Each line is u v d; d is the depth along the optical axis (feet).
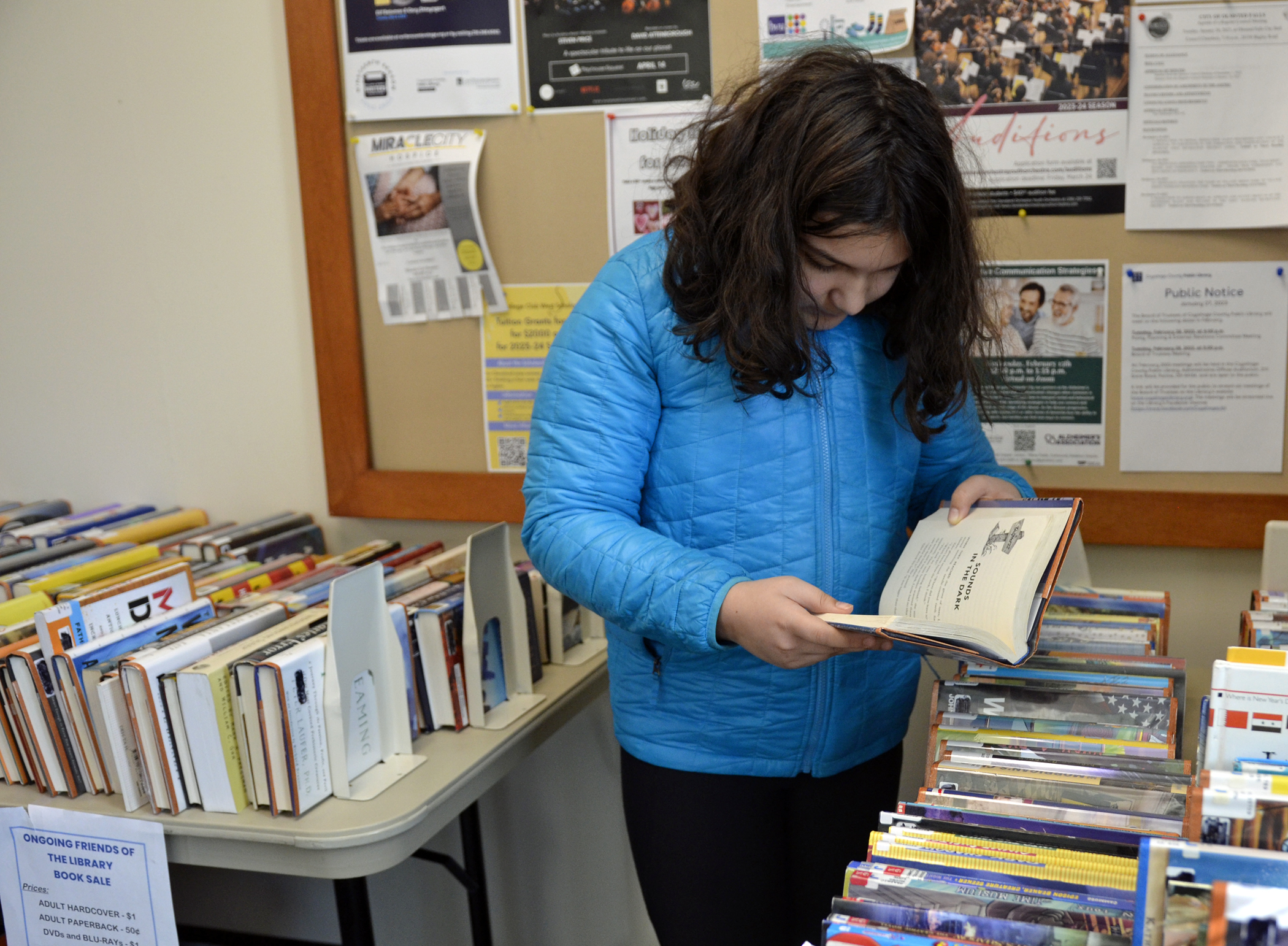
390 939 6.46
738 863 3.72
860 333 3.47
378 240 5.51
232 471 6.13
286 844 3.62
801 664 3.03
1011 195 4.78
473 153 5.31
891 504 3.59
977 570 3.02
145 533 5.79
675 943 3.80
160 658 3.74
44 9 5.80
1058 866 2.28
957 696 2.99
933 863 2.32
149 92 5.75
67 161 5.98
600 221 5.24
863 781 3.85
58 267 6.14
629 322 3.31
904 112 2.84
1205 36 4.47
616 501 3.36
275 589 4.81
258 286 5.82
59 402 6.34
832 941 2.16
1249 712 2.30
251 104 5.60
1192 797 2.04
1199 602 4.98
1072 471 4.97
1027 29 4.63
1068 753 2.72
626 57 5.06
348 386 5.68
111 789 3.98
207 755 3.73
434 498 5.69
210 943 5.49
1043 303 4.84
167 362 6.08
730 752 3.63
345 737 3.85
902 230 2.86
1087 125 4.65
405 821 3.66
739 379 3.18
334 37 5.33
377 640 4.01
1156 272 4.71
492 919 6.24
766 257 2.89
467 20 5.19
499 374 5.51
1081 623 3.51
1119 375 4.83
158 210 5.89
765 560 3.43
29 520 6.15
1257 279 4.62
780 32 4.87
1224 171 4.56
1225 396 4.75
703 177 3.16
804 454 3.38
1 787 4.10
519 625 4.58
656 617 3.13
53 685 3.92
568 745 5.89
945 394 3.41
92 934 3.94
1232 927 1.76
